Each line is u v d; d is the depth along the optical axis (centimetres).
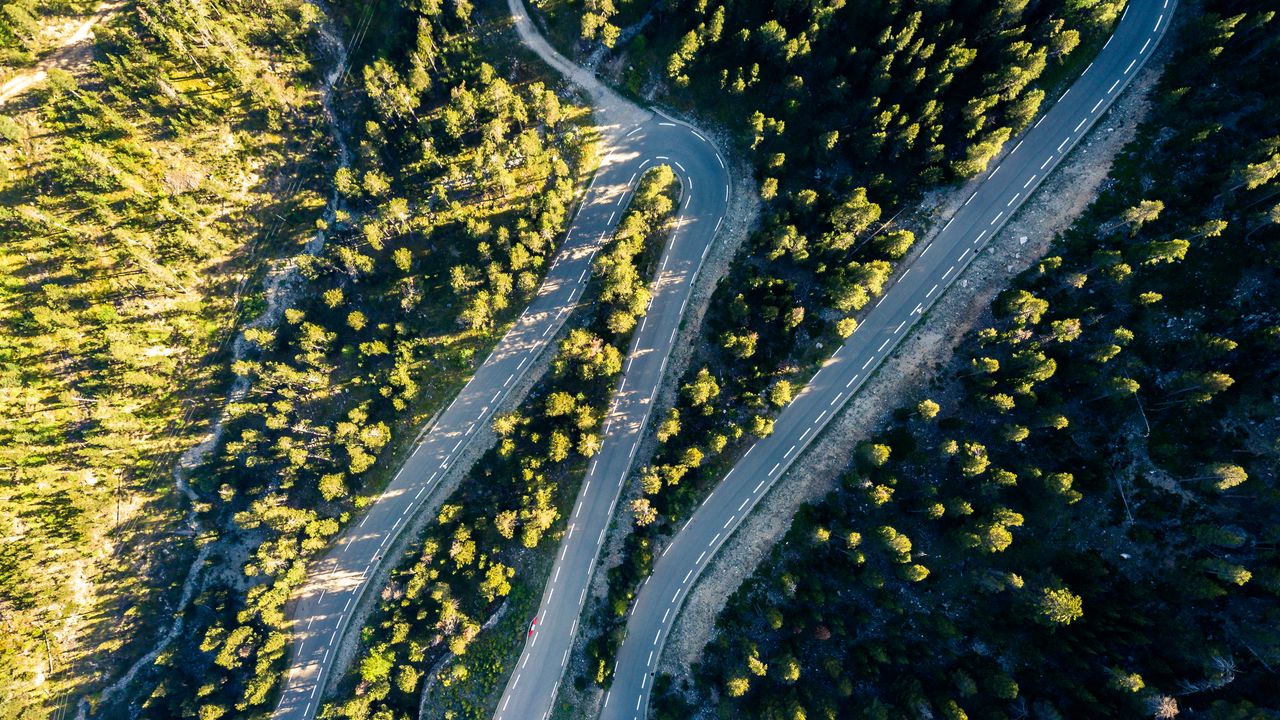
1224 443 6425
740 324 8381
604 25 9275
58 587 9512
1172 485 6525
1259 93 7106
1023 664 6462
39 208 9694
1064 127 8038
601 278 9144
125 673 9556
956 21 7931
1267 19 6738
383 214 9250
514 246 9031
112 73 9681
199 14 9431
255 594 9069
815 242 8175
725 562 7956
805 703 6919
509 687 8269
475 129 9662
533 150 9225
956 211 8119
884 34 7662
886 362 8000
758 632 7556
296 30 10000
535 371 9356
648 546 8025
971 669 6488
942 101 8119
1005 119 7788
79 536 9606
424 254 9794
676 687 7819
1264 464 6225
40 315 9375
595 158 9644
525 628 8400
